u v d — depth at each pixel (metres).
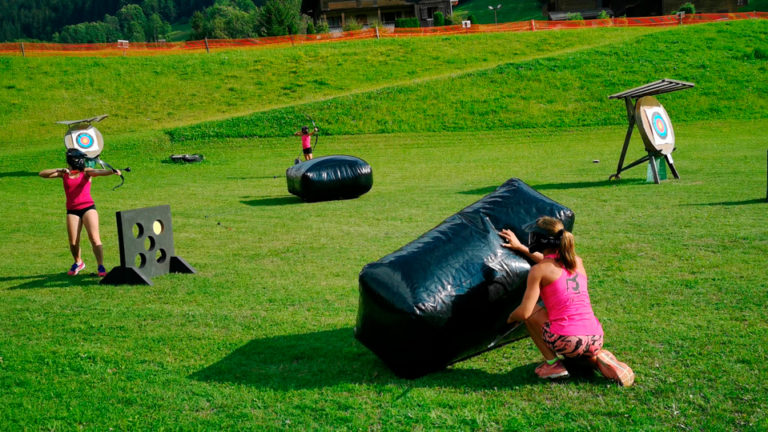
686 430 3.77
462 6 113.25
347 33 53.75
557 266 4.40
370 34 53.53
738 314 5.71
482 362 5.08
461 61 42.00
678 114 29.05
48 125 34.25
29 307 7.18
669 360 4.79
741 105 29.33
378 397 4.47
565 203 12.78
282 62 43.22
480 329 4.85
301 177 14.83
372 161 23.97
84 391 4.73
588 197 13.38
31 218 14.26
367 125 30.31
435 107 32.09
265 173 21.83
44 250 10.83
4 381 4.94
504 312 4.96
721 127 26.41
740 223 9.52
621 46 39.00
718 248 8.13
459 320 4.71
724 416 3.89
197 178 21.08
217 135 29.30
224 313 6.64
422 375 4.82
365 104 32.72
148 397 4.60
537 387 4.48
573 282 4.39
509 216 5.31
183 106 36.34
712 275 6.98
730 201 11.60
